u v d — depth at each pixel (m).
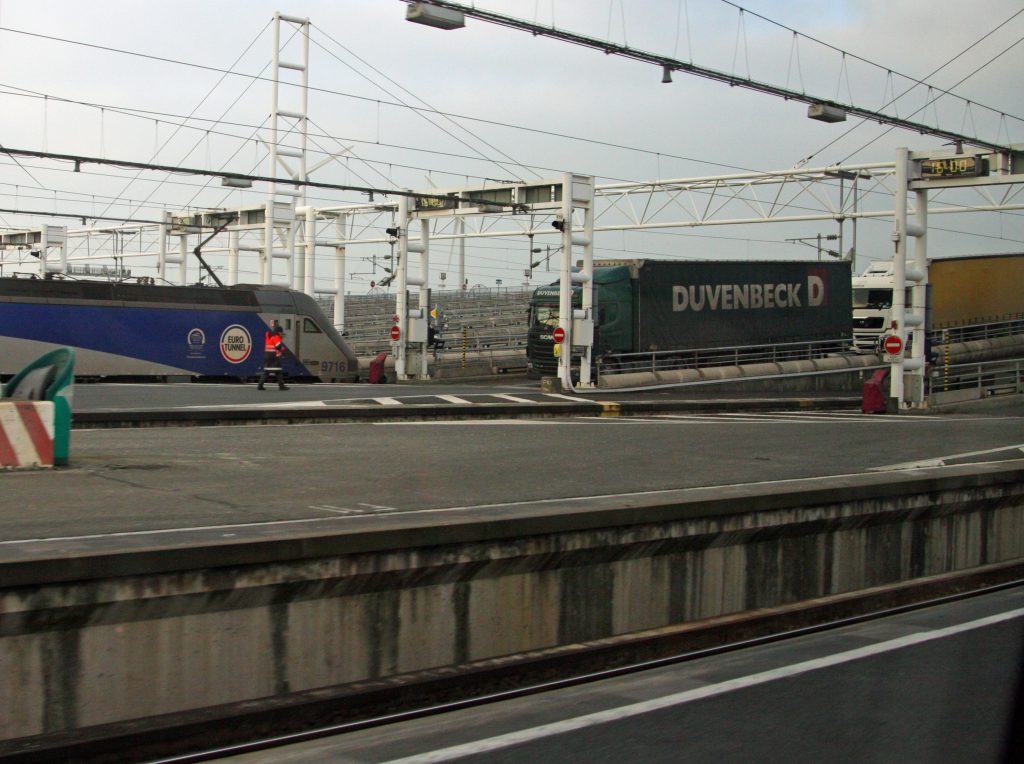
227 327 39.28
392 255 59.16
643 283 40.91
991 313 50.41
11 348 34.91
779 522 10.46
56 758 5.89
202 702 6.89
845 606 10.52
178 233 53.75
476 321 82.44
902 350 30.64
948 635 9.01
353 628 7.63
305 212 56.84
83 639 6.45
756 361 44.28
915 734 6.36
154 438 17.45
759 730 6.41
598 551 9.02
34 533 8.27
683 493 10.73
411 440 18.39
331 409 22.22
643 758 5.91
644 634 9.16
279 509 9.88
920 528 12.16
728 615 10.12
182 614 6.82
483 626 8.38
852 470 14.53
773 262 44.81
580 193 37.53
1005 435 21.14
